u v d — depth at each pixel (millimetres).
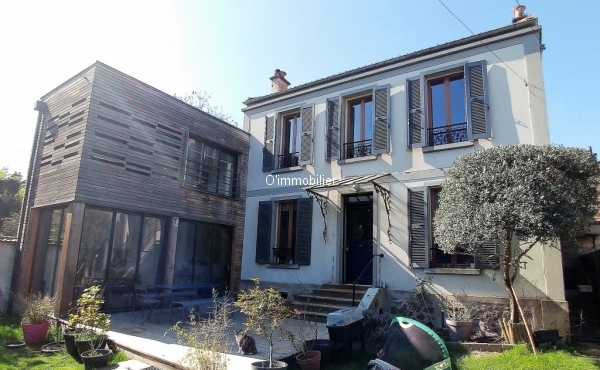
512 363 5098
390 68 9547
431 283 7996
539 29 7711
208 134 10734
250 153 12164
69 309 7090
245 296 4879
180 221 9891
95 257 7973
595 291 9172
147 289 8688
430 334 4672
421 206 8461
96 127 7957
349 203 10109
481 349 5941
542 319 6816
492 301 7281
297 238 10289
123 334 6281
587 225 5652
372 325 6305
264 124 12000
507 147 6227
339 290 8906
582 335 7074
